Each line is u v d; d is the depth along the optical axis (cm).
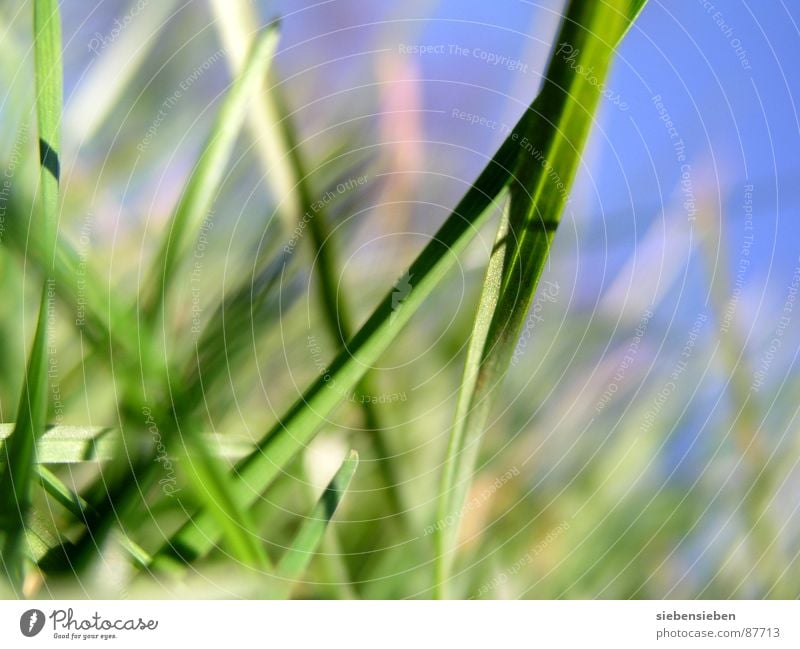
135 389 27
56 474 28
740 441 30
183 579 28
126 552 27
